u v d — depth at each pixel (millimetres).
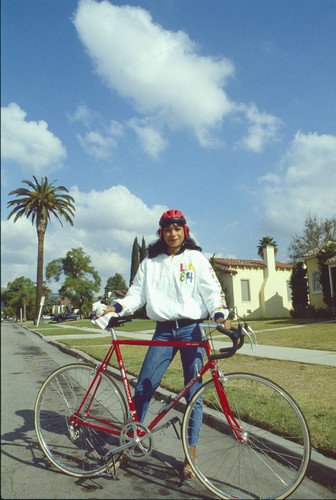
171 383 5117
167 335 2814
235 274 28188
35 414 2951
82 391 2955
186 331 2775
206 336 2695
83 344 12070
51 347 12797
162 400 4539
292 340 10438
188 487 2562
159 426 2732
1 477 2713
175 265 2844
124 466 2904
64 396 2977
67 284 58781
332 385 4832
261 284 29219
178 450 3240
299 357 7199
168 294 2816
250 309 28422
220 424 3260
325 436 2971
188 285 2795
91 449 2848
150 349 2838
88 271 61438
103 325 2857
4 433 3650
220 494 2395
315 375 5477
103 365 2943
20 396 5285
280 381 5160
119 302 2918
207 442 3000
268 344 9727
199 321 2814
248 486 2480
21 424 3926
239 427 2713
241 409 2725
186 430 2613
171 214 2844
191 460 2553
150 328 19672
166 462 2986
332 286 20281
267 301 28594
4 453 3166
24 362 9000
